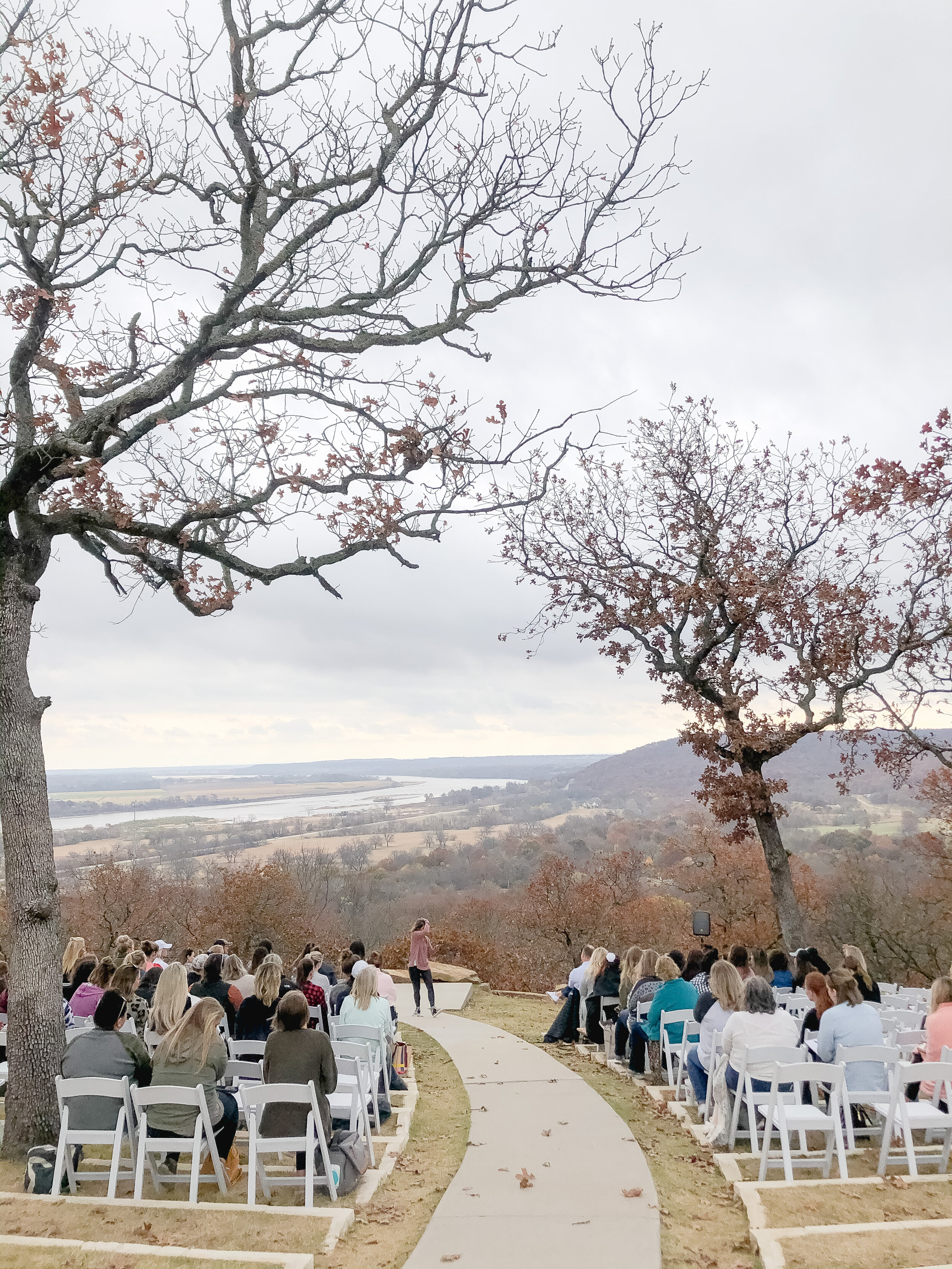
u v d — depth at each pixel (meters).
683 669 19.17
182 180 9.71
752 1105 7.05
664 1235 5.64
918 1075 6.38
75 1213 5.89
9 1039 7.54
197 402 9.55
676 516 19.95
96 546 10.51
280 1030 6.86
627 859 55.00
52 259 9.46
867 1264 4.82
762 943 41.00
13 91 9.12
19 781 7.89
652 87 8.71
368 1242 5.68
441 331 9.52
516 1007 20.03
